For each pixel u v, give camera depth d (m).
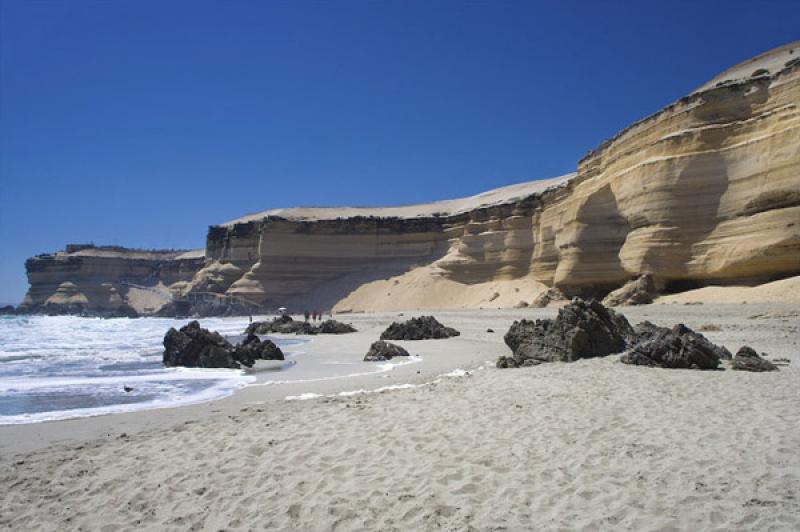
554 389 10.56
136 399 12.61
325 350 24.64
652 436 7.09
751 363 11.88
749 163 31.45
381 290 75.94
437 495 5.57
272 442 7.59
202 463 6.88
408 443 7.27
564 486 5.63
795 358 13.42
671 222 34.94
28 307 110.75
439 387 11.56
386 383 13.47
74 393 13.58
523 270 61.19
